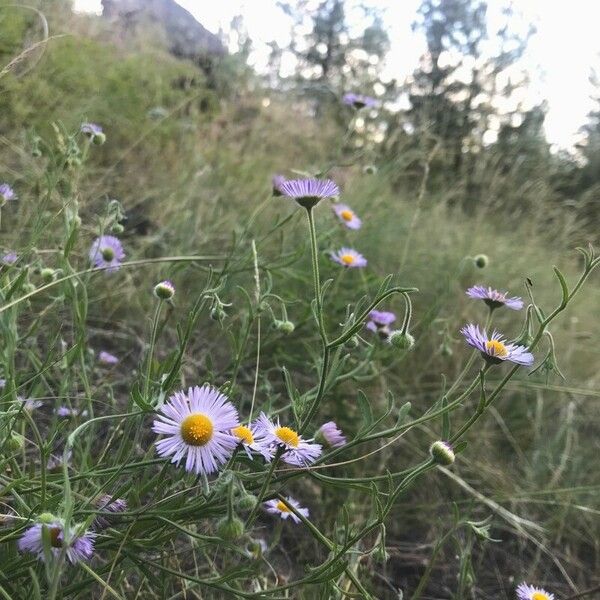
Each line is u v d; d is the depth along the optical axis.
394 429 0.22
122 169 0.60
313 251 0.22
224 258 0.40
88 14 0.74
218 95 0.85
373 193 0.65
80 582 0.21
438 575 0.37
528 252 0.74
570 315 0.70
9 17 0.52
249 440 0.20
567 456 0.46
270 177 0.67
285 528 0.36
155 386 0.23
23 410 0.23
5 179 0.44
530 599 0.28
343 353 0.40
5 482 0.23
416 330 0.54
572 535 0.42
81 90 0.60
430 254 0.65
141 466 0.21
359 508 0.36
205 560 0.30
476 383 0.22
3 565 0.20
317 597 0.26
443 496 0.42
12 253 0.32
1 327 0.24
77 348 0.27
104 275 0.44
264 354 0.42
